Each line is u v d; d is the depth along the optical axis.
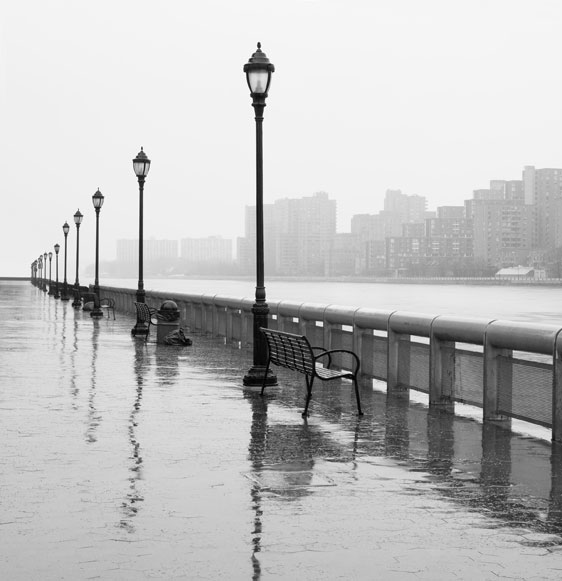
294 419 11.77
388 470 8.60
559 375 10.02
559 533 6.47
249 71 15.00
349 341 16.31
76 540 6.23
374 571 5.63
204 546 6.11
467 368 12.29
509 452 9.53
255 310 15.30
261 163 15.45
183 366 18.80
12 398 13.69
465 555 5.96
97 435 10.47
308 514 6.96
